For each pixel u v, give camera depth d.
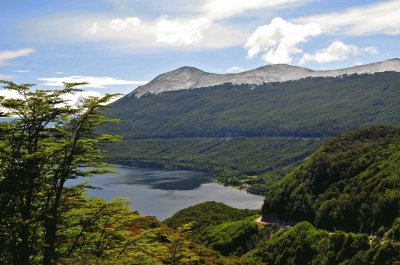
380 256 54.00
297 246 67.12
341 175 97.56
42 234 22.34
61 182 22.17
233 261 53.50
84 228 22.94
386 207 72.94
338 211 85.75
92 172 23.70
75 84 21.94
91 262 22.50
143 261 24.66
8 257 21.06
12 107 20.94
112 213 24.00
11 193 20.56
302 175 108.88
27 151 21.77
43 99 21.67
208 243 91.19
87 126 22.88
